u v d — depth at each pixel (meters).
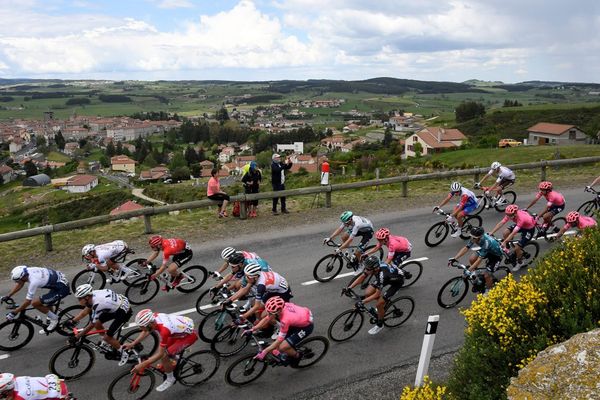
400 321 8.96
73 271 11.58
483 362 5.27
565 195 18.03
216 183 15.43
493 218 15.11
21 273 8.06
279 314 7.05
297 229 14.63
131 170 134.12
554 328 5.12
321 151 127.19
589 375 4.03
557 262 5.85
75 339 7.32
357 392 7.02
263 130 187.38
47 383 5.79
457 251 12.41
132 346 7.04
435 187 21.42
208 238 13.88
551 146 39.94
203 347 8.22
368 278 10.52
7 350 8.20
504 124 96.50
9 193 104.69
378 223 14.97
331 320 9.01
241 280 8.47
